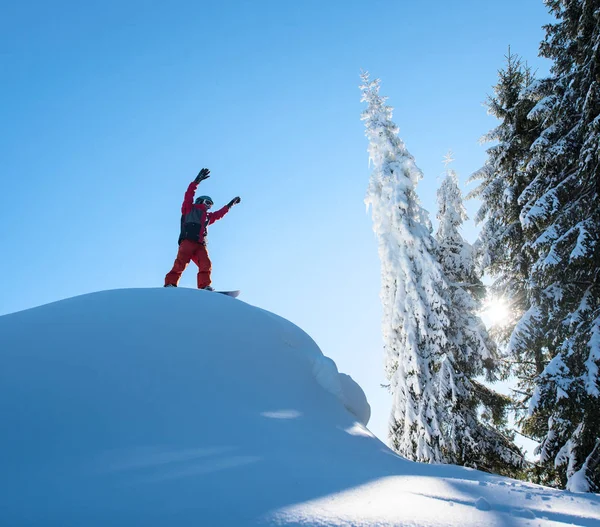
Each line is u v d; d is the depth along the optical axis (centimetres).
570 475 851
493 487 294
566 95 1041
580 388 830
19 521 219
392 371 1438
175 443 332
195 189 820
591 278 955
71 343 416
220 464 302
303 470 312
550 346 1038
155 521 220
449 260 1503
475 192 1512
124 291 545
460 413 1272
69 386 364
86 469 285
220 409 393
